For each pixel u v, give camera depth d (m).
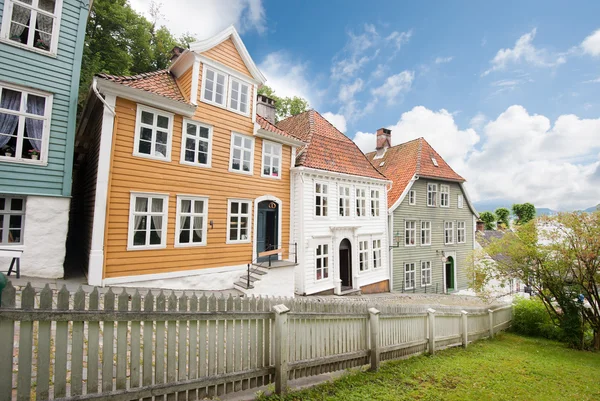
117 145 9.52
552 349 11.19
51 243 8.63
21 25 8.41
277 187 14.34
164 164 10.52
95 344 3.21
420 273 21.45
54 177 8.74
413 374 6.12
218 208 11.94
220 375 4.05
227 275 12.00
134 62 21.27
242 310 4.49
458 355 8.48
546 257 12.07
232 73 12.60
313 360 5.14
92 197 10.43
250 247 12.95
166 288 10.29
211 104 11.88
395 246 20.02
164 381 3.63
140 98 9.91
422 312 8.27
